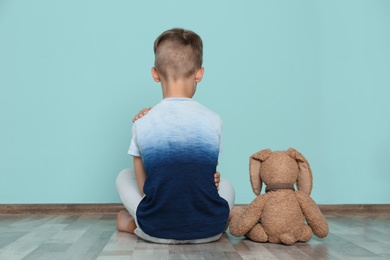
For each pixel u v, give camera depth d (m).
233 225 1.53
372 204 2.32
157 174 1.42
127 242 1.50
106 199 2.27
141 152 1.49
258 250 1.38
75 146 2.27
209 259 1.27
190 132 1.46
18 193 2.25
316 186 2.33
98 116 2.29
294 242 1.48
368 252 1.36
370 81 2.36
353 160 2.34
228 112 2.32
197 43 1.55
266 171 1.54
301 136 2.33
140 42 2.31
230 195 1.63
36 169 2.26
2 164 2.26
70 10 2.31
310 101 2.34
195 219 1.44
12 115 2.27
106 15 2.31
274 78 2.34
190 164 1.42
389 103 2.36
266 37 2.34
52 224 1.88
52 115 2.28
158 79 1.58
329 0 2.36
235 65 2.33
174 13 2.33
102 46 2.30
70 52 2.30
